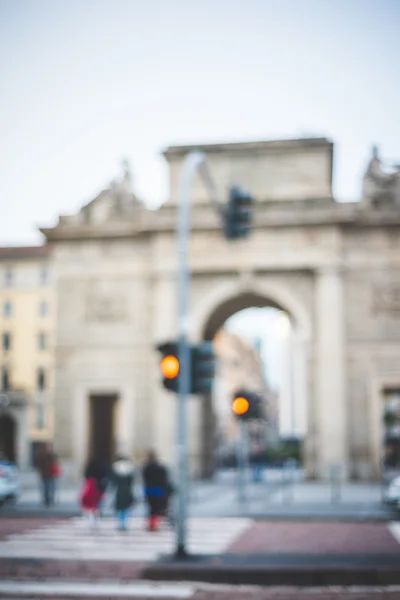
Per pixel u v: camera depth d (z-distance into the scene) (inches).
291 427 2519.7
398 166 2262.6
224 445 5684.1
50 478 1620.3
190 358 946.7
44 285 4453.7
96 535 1174.3
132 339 2326.5
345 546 1028.5
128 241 2363.4
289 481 2586.1
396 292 2219.5
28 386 4419.3
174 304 2287.2
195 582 799.1
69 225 2375.7
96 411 2421.3
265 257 2249.0
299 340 2258.9
